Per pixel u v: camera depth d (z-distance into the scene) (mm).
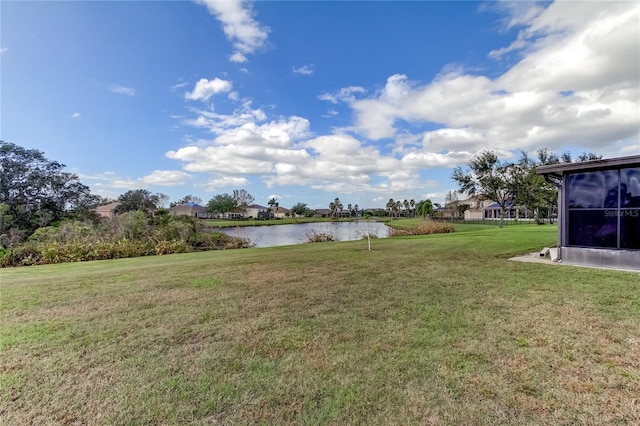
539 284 5281
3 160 26422
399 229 28609
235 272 7371
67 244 14312
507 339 3160
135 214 19328
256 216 87875
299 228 44469
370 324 3707
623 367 2578
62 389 2502
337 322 3814
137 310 4551
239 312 4324
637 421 1945
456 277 6004
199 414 2143
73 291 5840
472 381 2432
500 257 8297
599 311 3875
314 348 3115
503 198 28828
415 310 4148
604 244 6941
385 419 2029
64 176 30000
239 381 2541
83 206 30984
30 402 2334
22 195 27047
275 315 4152
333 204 98875
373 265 7680
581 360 2709
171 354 3082
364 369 2666
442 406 2143
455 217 51844
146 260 11828
